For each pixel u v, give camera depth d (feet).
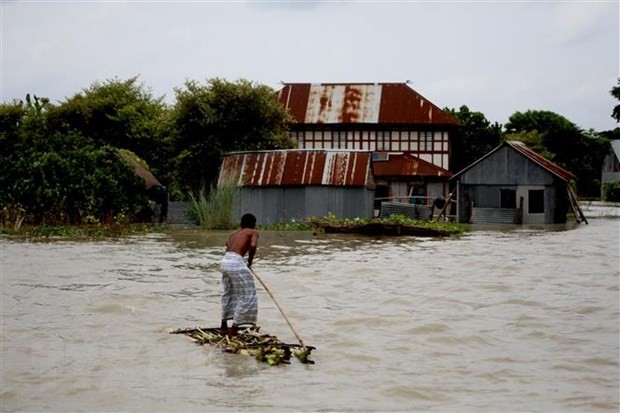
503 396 31.24
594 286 58.39
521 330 42.96
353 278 62.39
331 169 131.85
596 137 300.61
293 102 211.41
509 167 149.48
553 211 148.56
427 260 75.36
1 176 121.60
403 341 40.42
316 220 115.34
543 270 67.72
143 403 30.12
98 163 131.95
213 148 147.13
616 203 247.70
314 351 38.22
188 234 110.52
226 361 36.19
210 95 149.59
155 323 44.42
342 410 29.45
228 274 40.68
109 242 96.99
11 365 35.29
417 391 31.83
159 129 157.07
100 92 195.83
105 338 40.57
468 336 41.42
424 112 206.39
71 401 30.35
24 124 184.44
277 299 52.34
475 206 151.74
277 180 130.93
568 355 37.65
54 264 71.77
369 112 207.31
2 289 56.24
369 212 135.85
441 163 204.23
